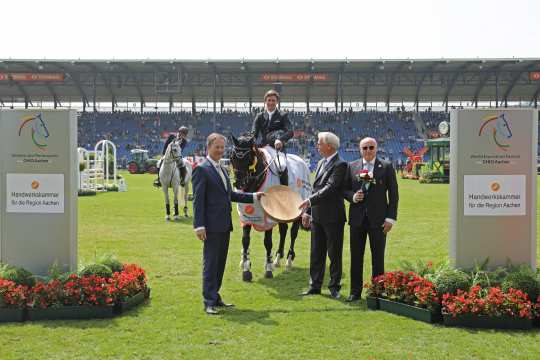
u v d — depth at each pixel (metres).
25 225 6.74
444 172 36.19
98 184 28.22
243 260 8.19
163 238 12.04
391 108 63.66
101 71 52.00
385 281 6.41
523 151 6.66
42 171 6.70
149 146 58.66
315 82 52.66
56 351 5.03
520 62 46.91
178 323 5.88
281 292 7.37
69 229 6.71
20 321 5.90
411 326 5.77
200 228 6.30
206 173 6.39
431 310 5.86
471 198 6.70
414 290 6.07
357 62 47.81
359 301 6.85
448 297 5.85
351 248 6.93
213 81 53.25
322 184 7.04
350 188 7.00
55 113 6.68
